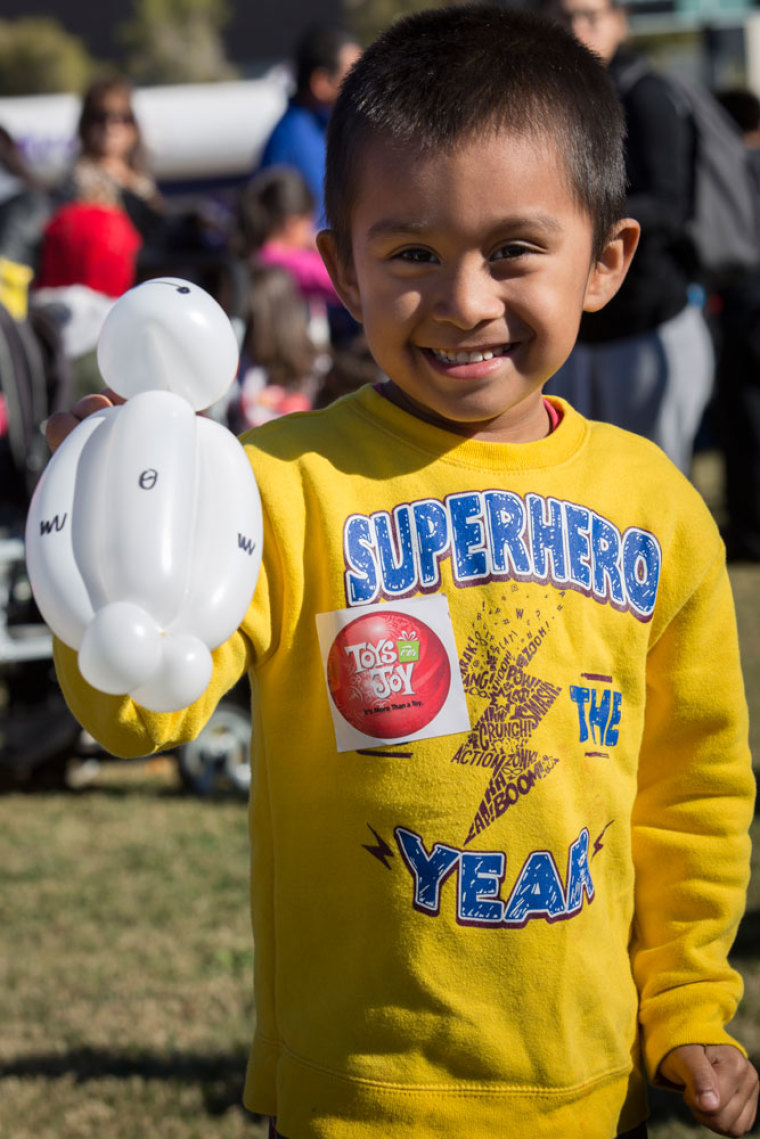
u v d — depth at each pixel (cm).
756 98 745
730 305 723
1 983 305
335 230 145
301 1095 135
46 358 435
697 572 150
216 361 126
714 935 150
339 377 528
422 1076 132
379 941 134
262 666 140
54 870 375
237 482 122
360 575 136
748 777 154
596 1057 139
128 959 317
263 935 142
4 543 427
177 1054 275
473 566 139
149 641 108
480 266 133
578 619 141
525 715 137
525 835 135
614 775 142
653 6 1072
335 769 136
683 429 449
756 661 540
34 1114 252
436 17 144
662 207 418
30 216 582
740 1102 145
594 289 151
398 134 132
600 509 146
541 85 136
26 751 438
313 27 620
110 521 113
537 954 135
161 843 398
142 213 592
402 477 141
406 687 135
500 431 145
